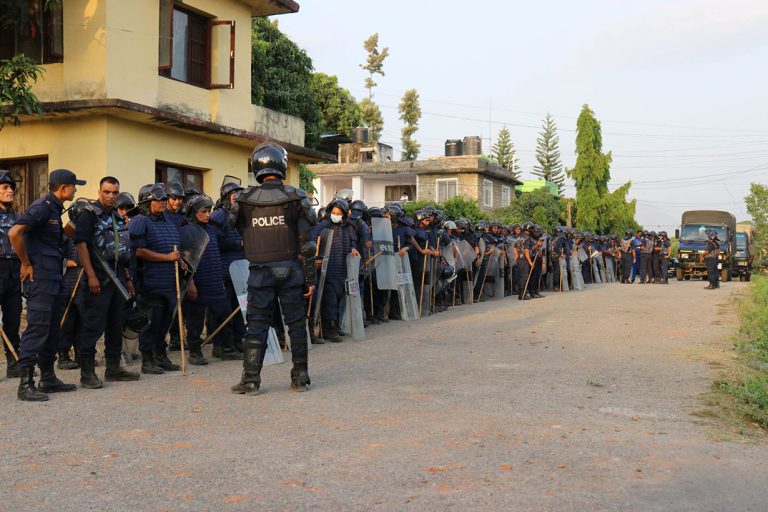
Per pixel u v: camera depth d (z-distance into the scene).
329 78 38.97
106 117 12.79
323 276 9.81
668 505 3.72
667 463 4.41
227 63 15.88
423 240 13.87
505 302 17.05
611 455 4.57
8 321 7.46
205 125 14.39
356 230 11.17
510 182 40.06
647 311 14.51
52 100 12.94
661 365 8.12
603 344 9.80
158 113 13.12
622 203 47.88
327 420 5.45
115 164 12.99
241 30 16.45
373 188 38.50
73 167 13.05
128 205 7.88
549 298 18.27
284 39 23.39
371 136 40.12
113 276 6.82
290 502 3.73
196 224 8.11
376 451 4.62
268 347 8.23
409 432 5.09
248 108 16.56
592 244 27.53
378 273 12.23
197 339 8.27
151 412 5.75
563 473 4.20
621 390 6.72
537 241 18.30
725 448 4.78
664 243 26.12
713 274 22.70
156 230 7.58
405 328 11.70
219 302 8.38
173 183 8.28
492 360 8.43
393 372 7.61
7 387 6.85
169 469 4.27
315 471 4.23
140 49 13.35
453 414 5.65
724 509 3.68
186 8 15.00
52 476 4.15
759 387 6.74
